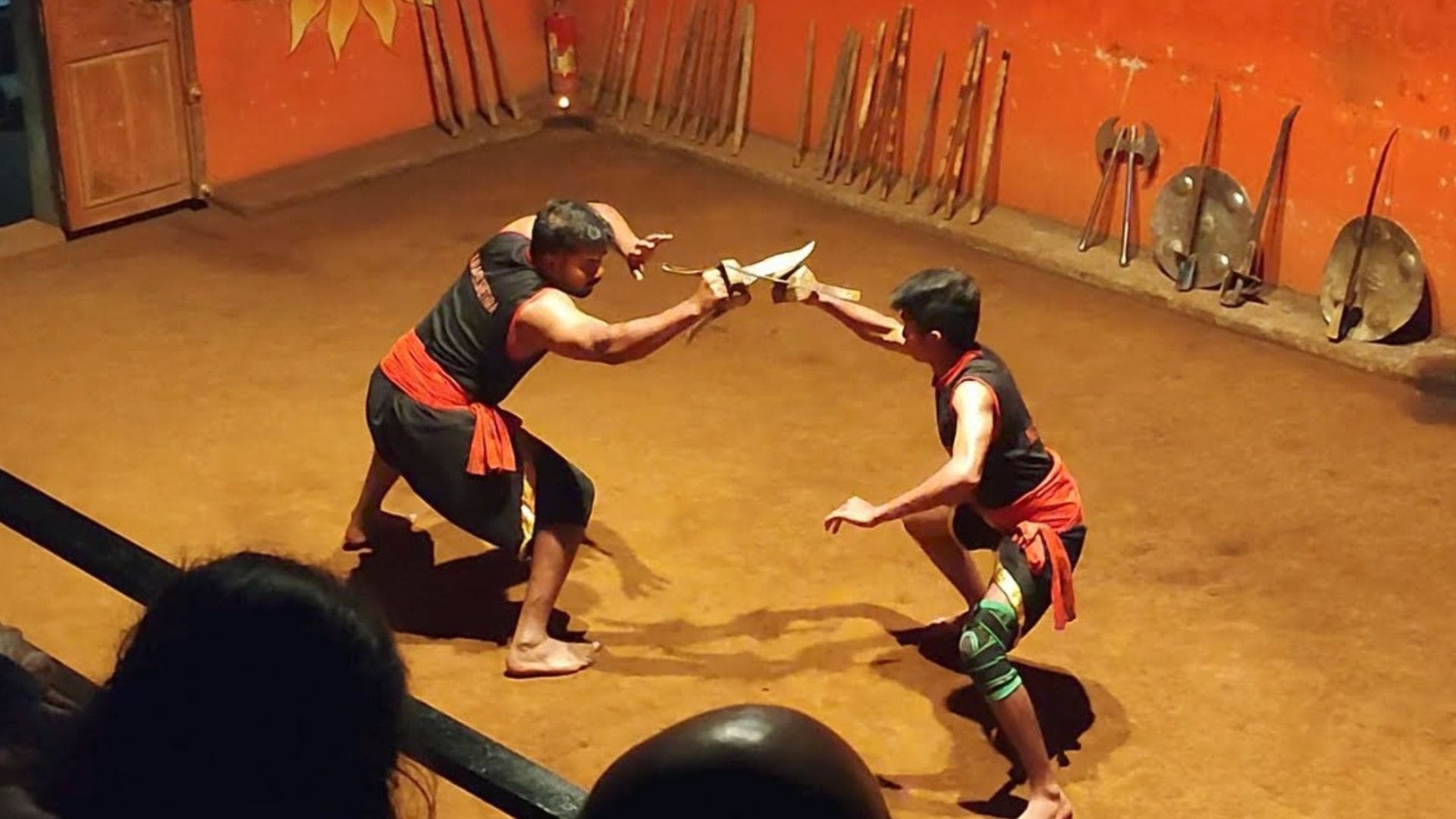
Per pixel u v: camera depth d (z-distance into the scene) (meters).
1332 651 5.05
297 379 6.61
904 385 6.66
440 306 4.89
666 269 4.48
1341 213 7.14
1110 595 5.31
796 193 8.56
